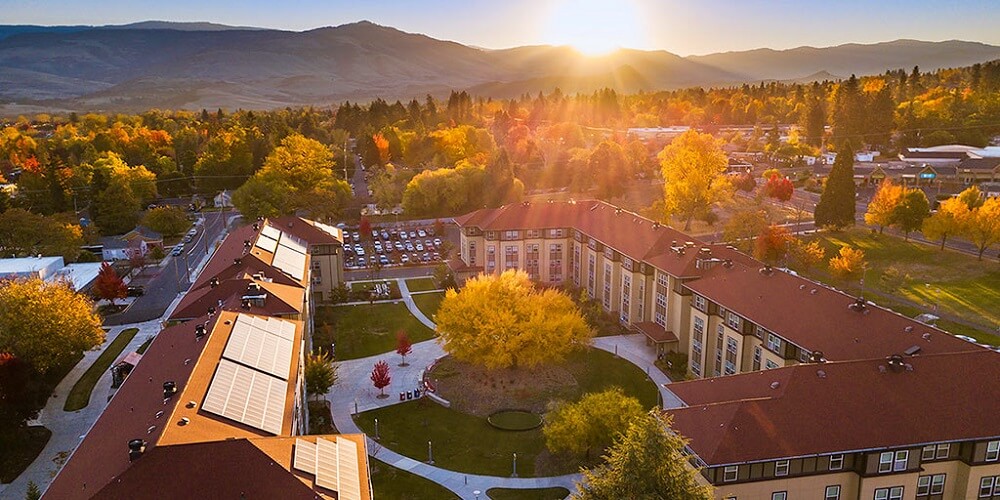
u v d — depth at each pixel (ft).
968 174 629.92
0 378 220.84
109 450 148.05
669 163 512.22
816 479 171.63
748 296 253.03
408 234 532.32
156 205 622.13
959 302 346.13
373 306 376.89
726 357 260.83
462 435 241.35
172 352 198.80
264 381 187.62
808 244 417.28
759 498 169.89
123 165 626.23
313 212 540.11
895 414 172.55
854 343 207.10
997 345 291.58
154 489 130.21
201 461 134.31
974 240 410.93
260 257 301.22
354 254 482.69
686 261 290.35
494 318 274.36
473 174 595.88
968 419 170.91
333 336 331.36
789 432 168.76
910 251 433.07
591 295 379.35
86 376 280.72
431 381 282.36
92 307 301.22
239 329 210.79
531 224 398.83
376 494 204.85
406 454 228.43
